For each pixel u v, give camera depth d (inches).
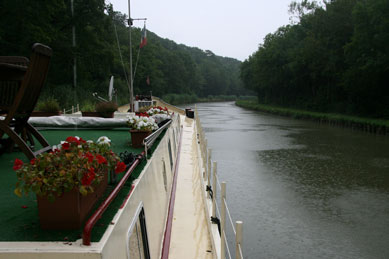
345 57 1913.1
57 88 1445.6
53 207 95.0
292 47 2827.3
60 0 1486.2
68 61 1668.3
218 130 1616.6
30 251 80.3
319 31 2108.8
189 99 5147.6
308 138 1348.4
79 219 96.0
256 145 1168.2
